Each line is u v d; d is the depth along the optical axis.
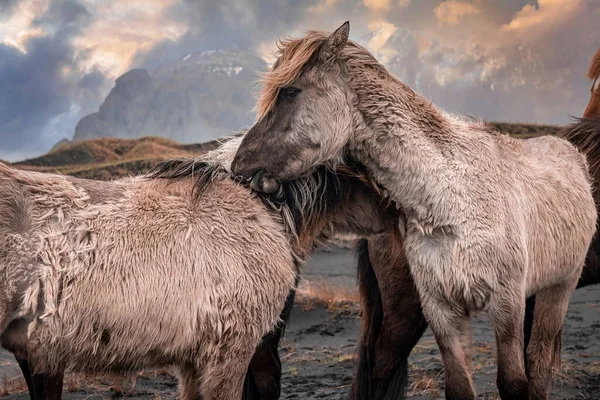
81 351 3.56
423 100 4.46
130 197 3.80
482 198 4.27
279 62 4.33
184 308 3.73
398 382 5.34
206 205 3.95
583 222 5.07
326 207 4.47
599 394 5.86
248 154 4.14
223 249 3.87
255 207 4.09
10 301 3.34
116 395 5.84
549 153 5.16
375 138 4.29
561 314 5.20
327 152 4.22
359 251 5.58
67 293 3.44
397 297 5.22
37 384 3.96
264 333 4.07
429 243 4.36
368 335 5.49
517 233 4.32
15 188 3.45
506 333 4.30
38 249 3.39
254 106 4.44
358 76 4.29
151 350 3.72
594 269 5.84
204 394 3.86
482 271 4.23
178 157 4.30
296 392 6.29
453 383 4.39
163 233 3.75
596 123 5.90
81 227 3.54
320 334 9.11
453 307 4.39
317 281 11.99
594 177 5.68
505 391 4.29
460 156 4.34
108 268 3.55
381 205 4.56
